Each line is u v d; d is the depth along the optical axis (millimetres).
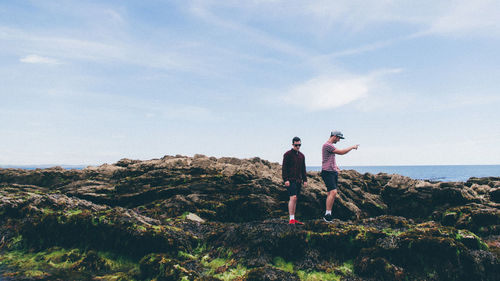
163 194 13547
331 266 7348
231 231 8719
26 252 8633
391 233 7805
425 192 13039
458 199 12125
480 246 7324
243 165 16688
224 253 8094
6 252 8570
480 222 10047
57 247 8672
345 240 7746
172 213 11977
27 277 7016
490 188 14281
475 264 6793
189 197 13078
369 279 6891
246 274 6863
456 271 6777
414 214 12859
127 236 8352
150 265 7242
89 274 7371
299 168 9047
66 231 8906
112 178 16047
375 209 13430
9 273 7234
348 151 8578
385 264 6949
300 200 12773
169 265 7141
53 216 9203
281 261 7574
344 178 16328
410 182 13984
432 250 7016
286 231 8102
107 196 13820
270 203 12664
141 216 9742
